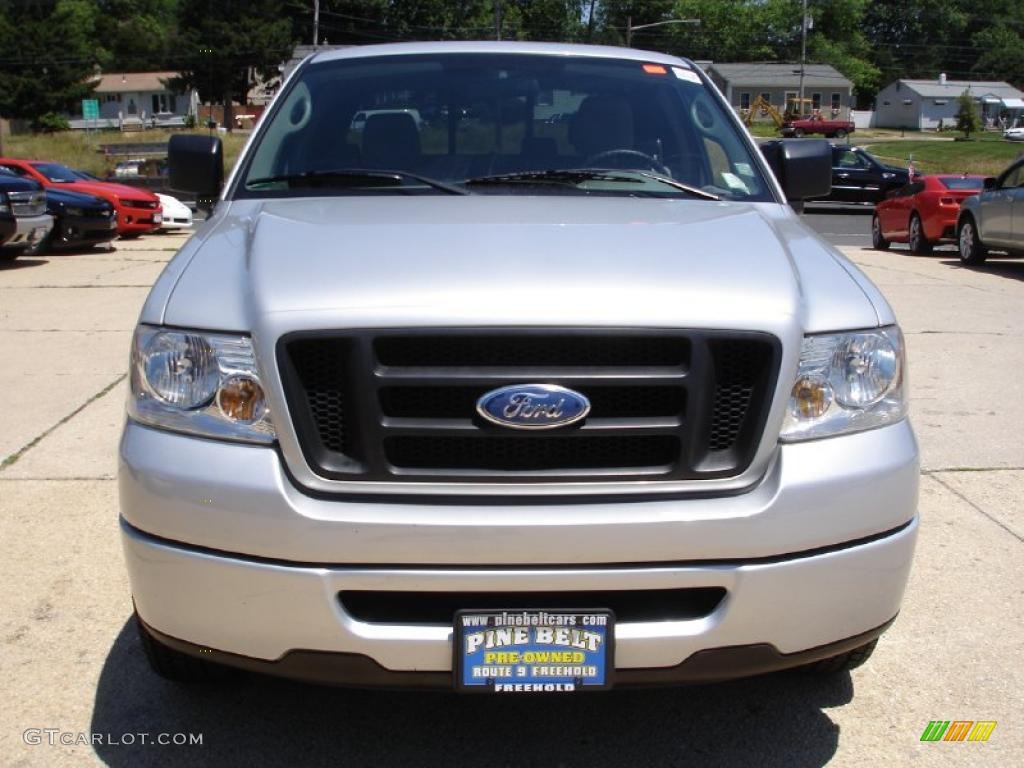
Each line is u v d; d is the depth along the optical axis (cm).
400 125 387
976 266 1471
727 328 253
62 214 1588
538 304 249
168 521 254
